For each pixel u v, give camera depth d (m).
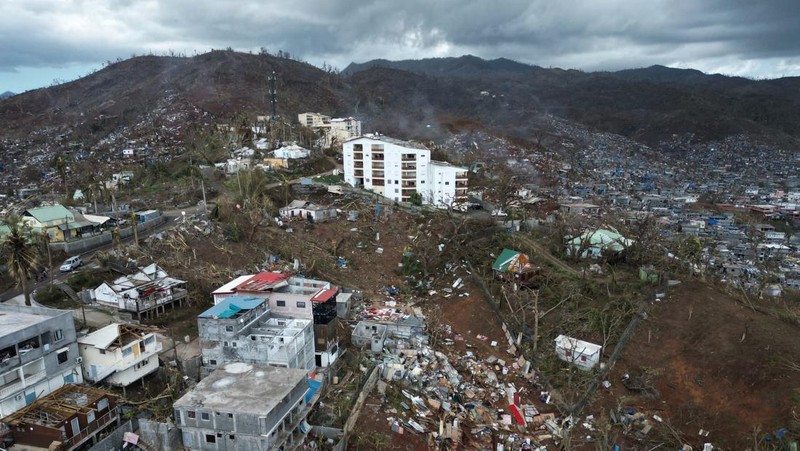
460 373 54.97
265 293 51.19
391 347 56.78
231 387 37.38
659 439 47.28
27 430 34.38
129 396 41.78
